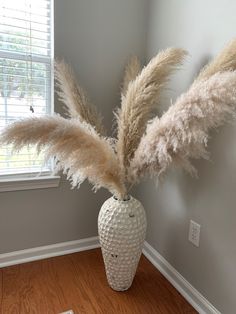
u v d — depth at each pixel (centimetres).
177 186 158
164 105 163
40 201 177
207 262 140
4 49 153
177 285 162
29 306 142
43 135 114
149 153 121
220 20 123
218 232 132
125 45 178
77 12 160
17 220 173
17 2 150
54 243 188
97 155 125
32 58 160
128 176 141
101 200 197
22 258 179
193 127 102
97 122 160
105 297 151
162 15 163
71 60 165
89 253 192
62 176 179
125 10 172
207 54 132
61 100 164
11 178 166
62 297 149
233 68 112
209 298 140
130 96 140
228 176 124
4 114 159
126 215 138
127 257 143
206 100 96
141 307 145
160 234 178
